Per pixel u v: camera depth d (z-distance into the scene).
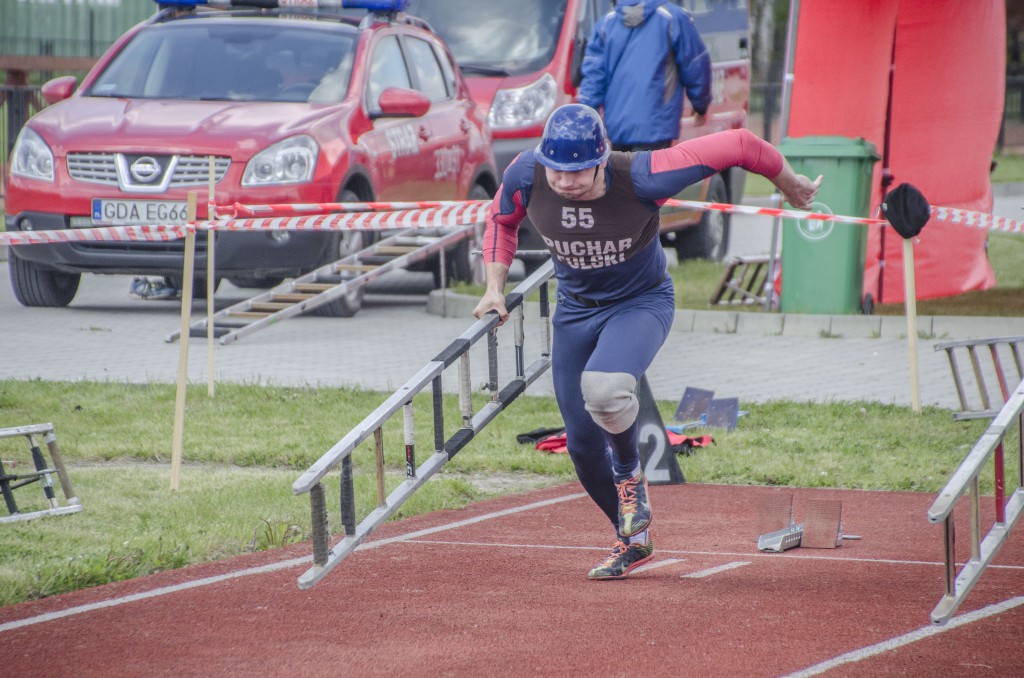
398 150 44.50
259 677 15.67
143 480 25.14
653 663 15.84
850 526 22.88
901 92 45.94
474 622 17.50
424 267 50.34
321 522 16.59
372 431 17.23
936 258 47.28
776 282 46.16
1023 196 93.44
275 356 38.09
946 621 15.30
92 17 92.19
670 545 21.69
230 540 21.48
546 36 53.44
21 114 68.50
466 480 26.38
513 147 52.06
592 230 17.72
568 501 24.73
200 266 40.50
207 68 44.97
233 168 40.50
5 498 22.69
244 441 28.08
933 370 36.78
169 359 37.19
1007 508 16.84
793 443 28.84
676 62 43.16
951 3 45.06
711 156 17.34
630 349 18.25
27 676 15.91
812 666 15.67
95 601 18.69
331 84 44.16
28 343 39.25
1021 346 39.00
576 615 17.73
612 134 43.62
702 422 30.44
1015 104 131.25
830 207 43.09
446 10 54.56
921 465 27.03
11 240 27.41
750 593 18.70
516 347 20.81
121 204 40.94
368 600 18.58
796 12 44.78
